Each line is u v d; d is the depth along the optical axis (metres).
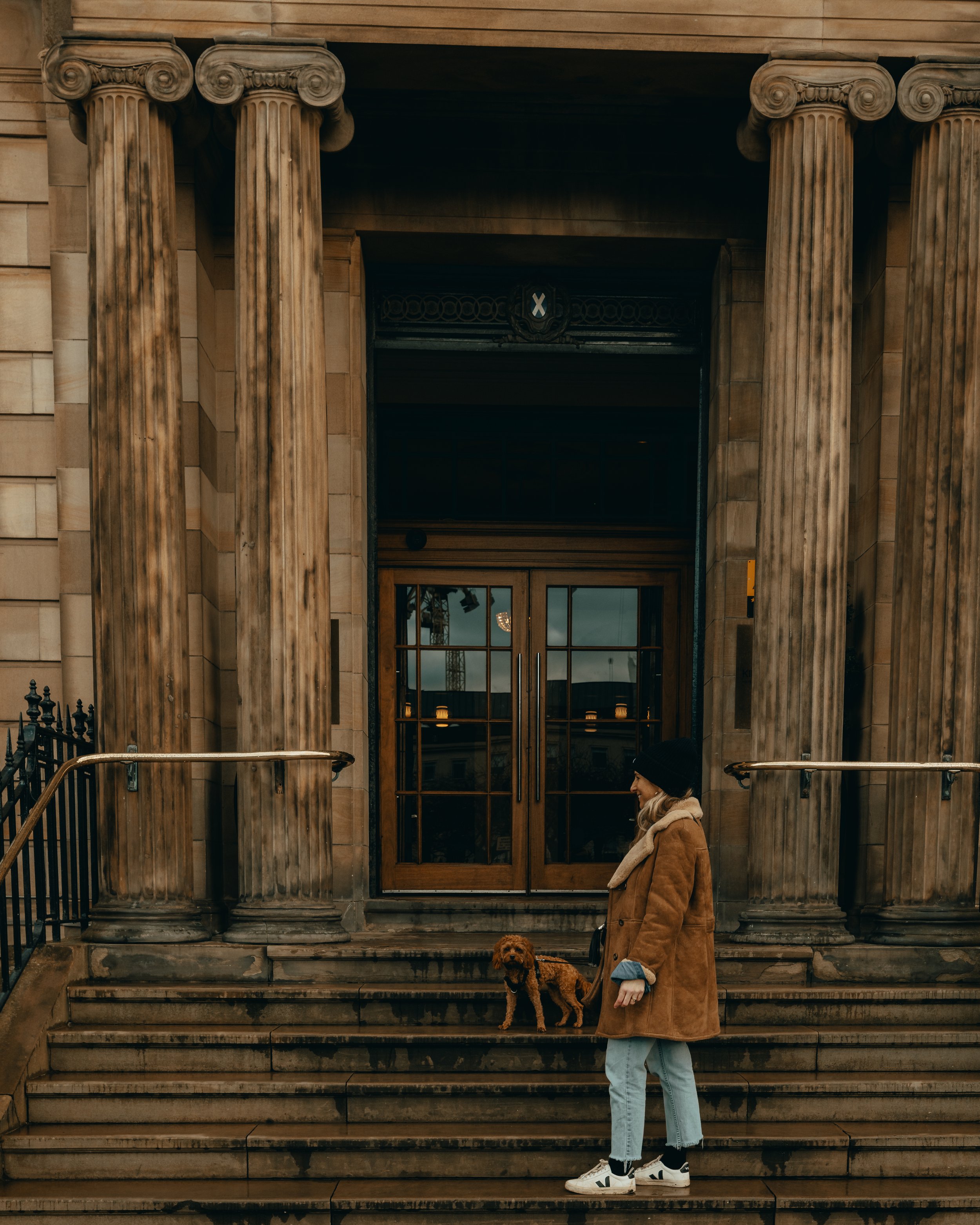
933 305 5.33
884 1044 4.36
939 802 5.17
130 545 5.10
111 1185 3.81
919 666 5.27
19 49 6.05
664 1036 3.51
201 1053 4.31
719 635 6.32
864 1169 3.89
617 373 7.33
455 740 7.25
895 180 6.04
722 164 6.37
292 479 5.16
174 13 5.23
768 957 4.89
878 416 6.12
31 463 6.07
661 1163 3.75
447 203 6.31
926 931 5.06
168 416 5.21
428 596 7.34
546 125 6.33
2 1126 3.89
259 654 5.12
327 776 5.16
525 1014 4.57
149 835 5.02
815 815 5.14
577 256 6.61
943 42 5.34
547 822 7.21
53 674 6.06
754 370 6.36
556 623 7.35
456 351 6.82
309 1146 3.86
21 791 4.56
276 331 5.18
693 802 3.71
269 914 4.97
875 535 6.11
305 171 5.26
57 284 6.01
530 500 7.39
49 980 4.50
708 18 5.31
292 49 5.23
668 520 7.41
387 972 4.84
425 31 5.28
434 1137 3.88
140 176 5.18
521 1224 3.64
